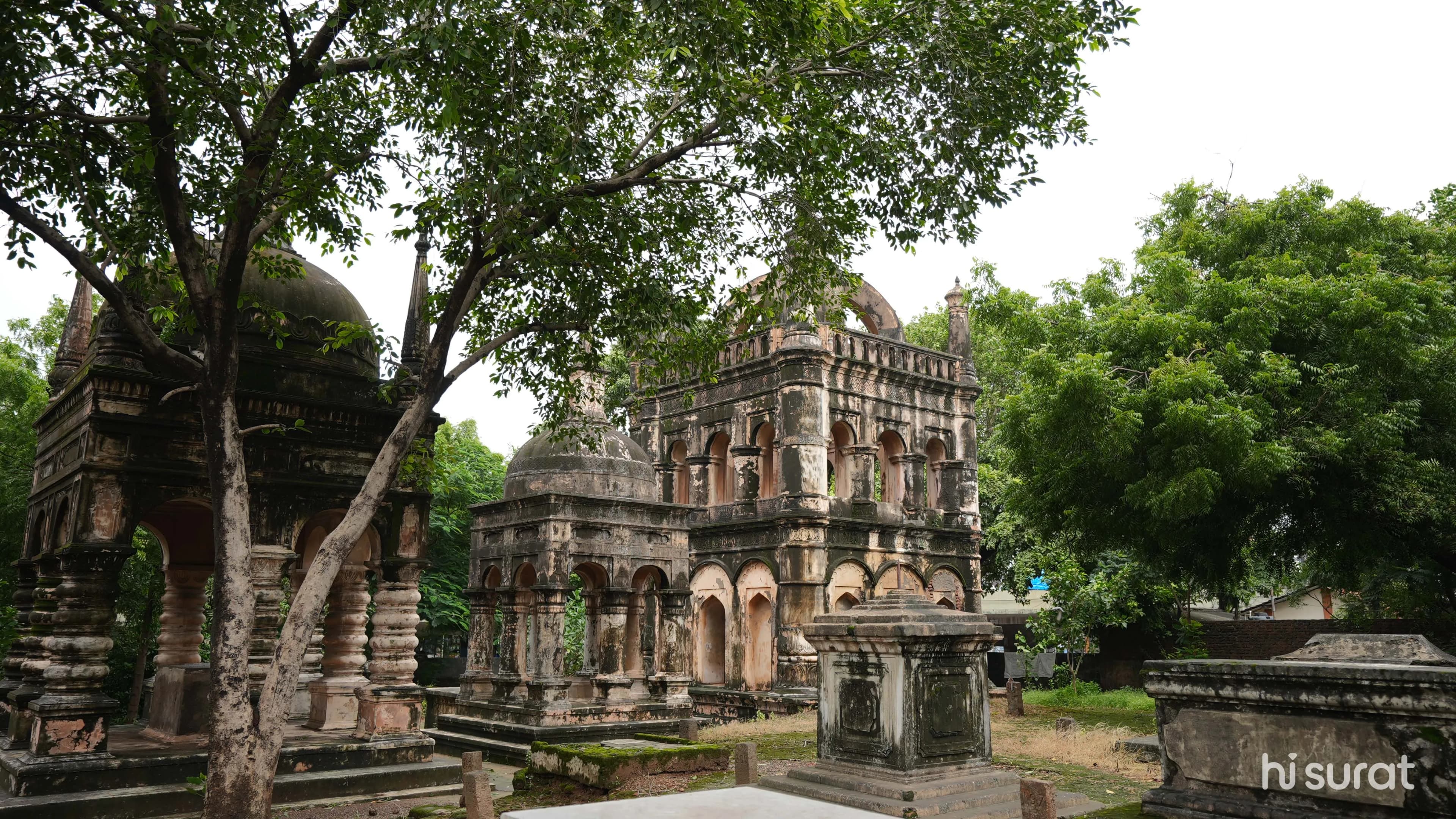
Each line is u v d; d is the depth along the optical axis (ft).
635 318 37.06
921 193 35.53
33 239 29.89
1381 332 45.93
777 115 31.22
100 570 33.96
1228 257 58.59
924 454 78.43
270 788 28.53
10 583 74.79
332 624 45.80
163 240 32.94
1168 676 17.85
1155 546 57.26
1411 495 48.16
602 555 57.67
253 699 37.60
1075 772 37.09
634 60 33.81
